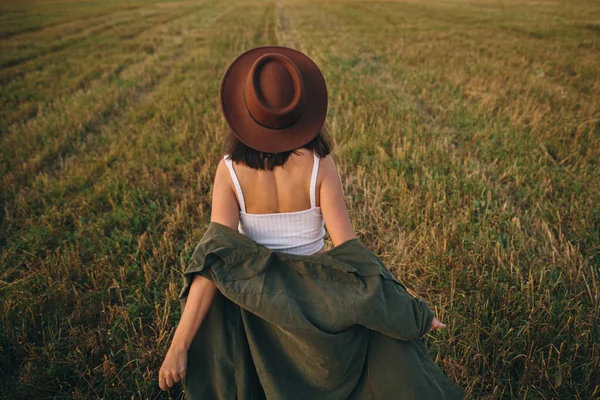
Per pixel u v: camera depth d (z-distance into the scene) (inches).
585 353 101.2
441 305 115.2
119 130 263.0
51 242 154.1
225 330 67.2
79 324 116.2
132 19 963.3
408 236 150.6
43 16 1015.0
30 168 212.7
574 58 410.0
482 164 205.0
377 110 275.4
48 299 122.6
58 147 237.6
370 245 151.5
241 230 70.9
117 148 230.5
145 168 203.0
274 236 68.4
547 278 125.3
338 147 222.4
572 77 346.3
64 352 106.0
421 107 289.6
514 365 102.4
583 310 113.1
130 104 321.4
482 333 108.7
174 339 63.1
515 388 96.7
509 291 118.6
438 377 68.3
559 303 114.3
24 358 104.3
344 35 603.8
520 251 139.0
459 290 122.6
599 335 105.5
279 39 613.3
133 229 158.4
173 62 470.0
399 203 169.6
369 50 487.8
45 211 172.1
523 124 242.8
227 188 67.2
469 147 222.4
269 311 60.7
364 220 162.7
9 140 247.6
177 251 147.9
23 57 500.4
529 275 123.8
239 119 64.1
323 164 66.9
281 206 66.9
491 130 234.8
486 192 175.8
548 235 147.3
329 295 61.6
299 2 1456.7
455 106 277.6
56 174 210.2
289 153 65.2
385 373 65.2
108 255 143.6
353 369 64.9
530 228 155.8
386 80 357.4
